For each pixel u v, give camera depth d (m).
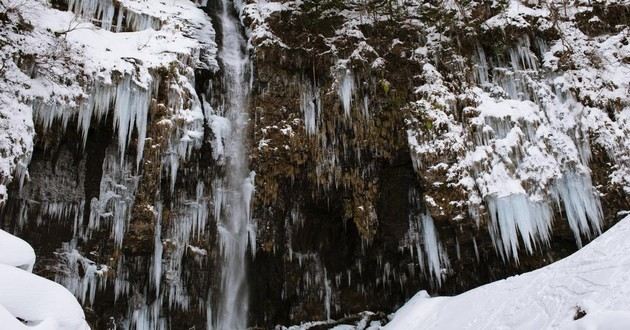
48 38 8.91
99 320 9.40
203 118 10.34
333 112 10.95
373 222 10.89
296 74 11.30
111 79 9.03
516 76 11.23
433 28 12.00
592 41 11.51
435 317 8.34
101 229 9.09
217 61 11.62
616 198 9.77
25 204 8.57
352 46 11.44
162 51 9.96
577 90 10.78
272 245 10.99
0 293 3.47
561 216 9.80
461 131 10.41
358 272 11.83
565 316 5.55
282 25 11.42
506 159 9.91
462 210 9.80
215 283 10.77
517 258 9.54
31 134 7.96
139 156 9.03
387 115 11.09
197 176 10.42
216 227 10.68
